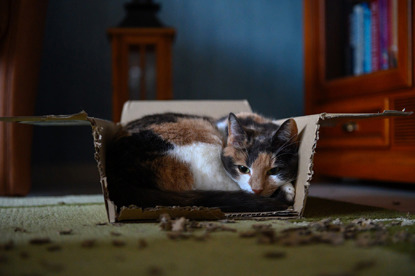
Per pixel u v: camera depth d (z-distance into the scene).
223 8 2.12
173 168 1.03
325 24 1.66
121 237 0.78
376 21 1.55
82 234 0.80
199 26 2.11
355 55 1.64
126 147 1.02
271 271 0.64
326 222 0.85
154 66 1.63
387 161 1.39
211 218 0.91
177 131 1.07
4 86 1.30
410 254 0.69
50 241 0.76
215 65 2.13
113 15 2.06
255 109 2.16
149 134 1.05
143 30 1.58
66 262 0.67
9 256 0.70
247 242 0.75
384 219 0.91
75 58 2.03
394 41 1.39
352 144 1.51
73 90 2.03
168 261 0.67
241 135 1.04
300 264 0.66
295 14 2.17
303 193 0.95
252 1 2.14
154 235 0.79
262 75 2.16
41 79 2.00
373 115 0.95
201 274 0.63
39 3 1.39
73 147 2.05
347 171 1.54
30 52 1.36
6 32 1.30
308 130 0.99
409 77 1.31
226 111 1.33
